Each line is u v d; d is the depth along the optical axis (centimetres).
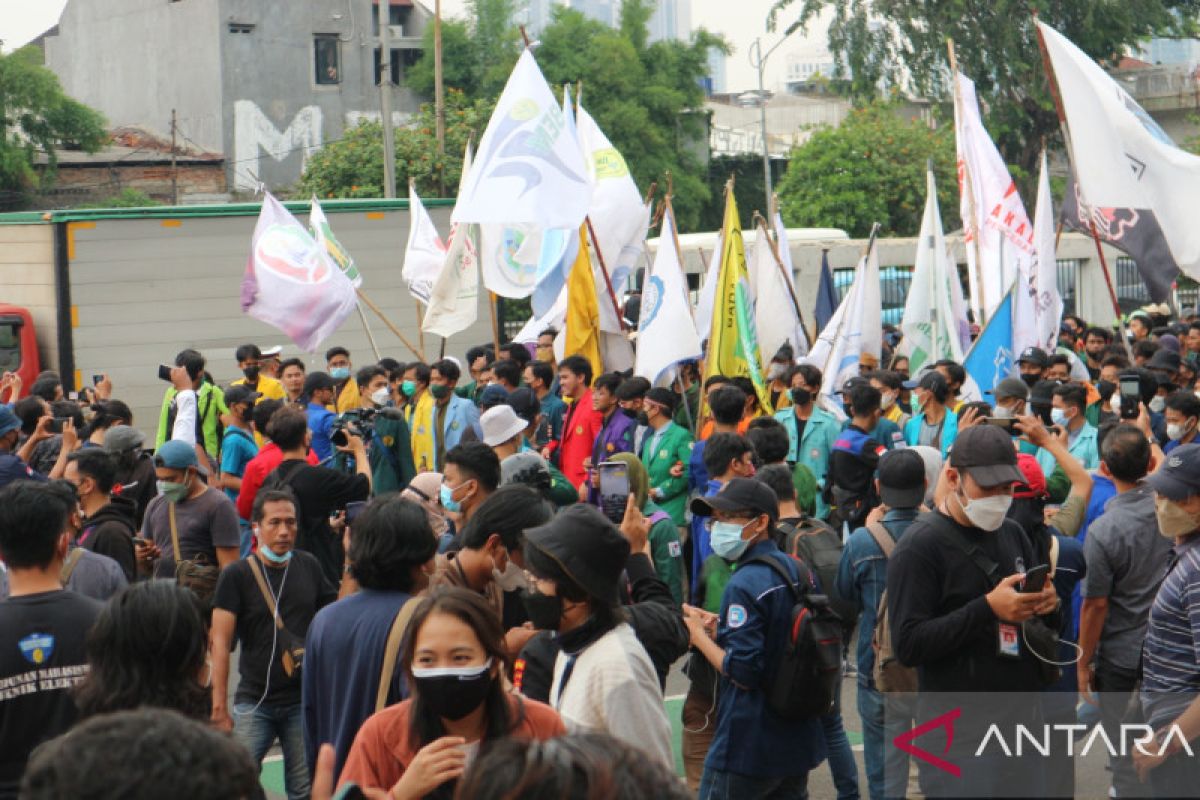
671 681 1078
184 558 864
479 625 414
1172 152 1329
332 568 985
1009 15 4581
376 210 2202
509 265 1577
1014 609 510
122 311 2012
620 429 1228
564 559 463
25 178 4838
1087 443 1101
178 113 5506
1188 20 4844
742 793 614
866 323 1620
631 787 237
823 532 770
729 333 1459
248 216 2088
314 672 532
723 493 623
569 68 5350
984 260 1703
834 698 673
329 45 5509
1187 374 1502
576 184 1430
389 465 1303
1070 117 1362
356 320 2194
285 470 977
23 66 4916
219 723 674
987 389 1393
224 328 2078
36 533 521
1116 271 3531
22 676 509
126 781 240
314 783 461
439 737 421
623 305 2058
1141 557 679
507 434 979
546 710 431
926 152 4791
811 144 4862
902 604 532
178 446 857
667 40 5747
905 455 712
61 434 1241
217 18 5306
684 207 5409
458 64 5572
